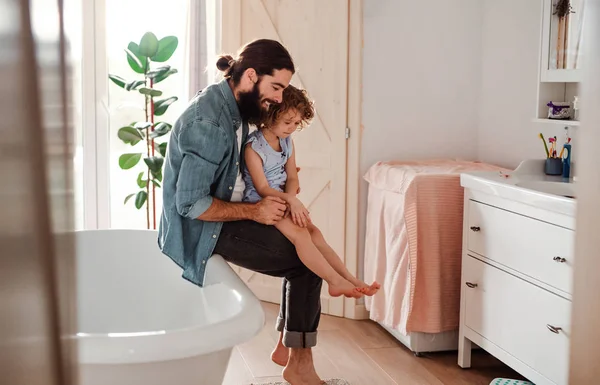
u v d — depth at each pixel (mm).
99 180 4422
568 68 3273
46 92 1069
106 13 4355
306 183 4191
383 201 3785
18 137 1055
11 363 1068
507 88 3986
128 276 2988
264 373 3295
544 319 2762
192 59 4344
